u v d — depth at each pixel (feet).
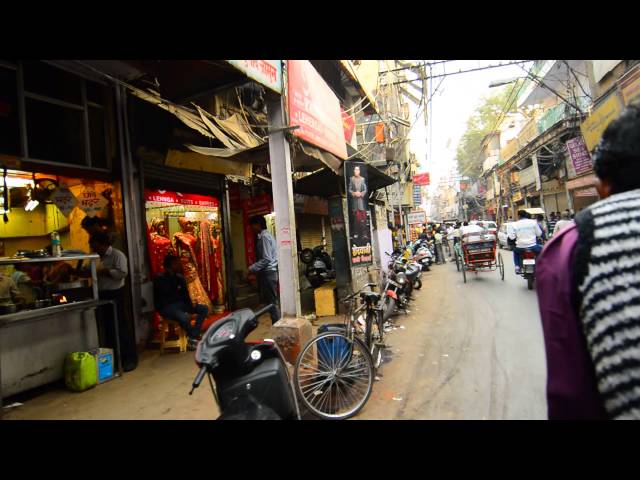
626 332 3.09
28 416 12.25
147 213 21.18
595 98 37.99
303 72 16.84
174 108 15.30
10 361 13.26
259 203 29.86
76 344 15.51
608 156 3.84
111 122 18.94
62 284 15.26
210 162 21.08
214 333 8.02
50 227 21.25
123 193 19.12
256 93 21.86
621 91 31.22
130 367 16.55
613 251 3.31
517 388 12.34
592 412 3.47
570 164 58.29
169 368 16.52
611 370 3.14
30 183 17.78
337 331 13.10
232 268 27.68
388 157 45.21
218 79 14.60
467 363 14.97
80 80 17.67
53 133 16.69
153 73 13.96
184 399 13.01
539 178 66.74
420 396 12.35
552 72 57.93
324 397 12.00
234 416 7.25
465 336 18.61
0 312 13.06
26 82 15.64
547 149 62.49
